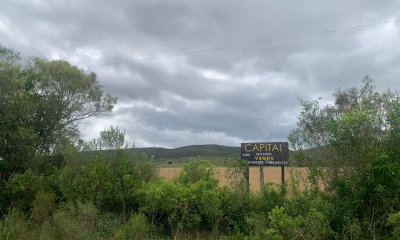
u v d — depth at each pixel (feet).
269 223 30.25
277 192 37.19
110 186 42.60
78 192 41.93
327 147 33.19
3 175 48.60
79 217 37.24
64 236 35.01
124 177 43.39
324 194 32.32
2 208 44.34
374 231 27.71
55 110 59.62
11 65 55.16
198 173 44.29
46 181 46.24
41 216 39.96
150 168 47.21
